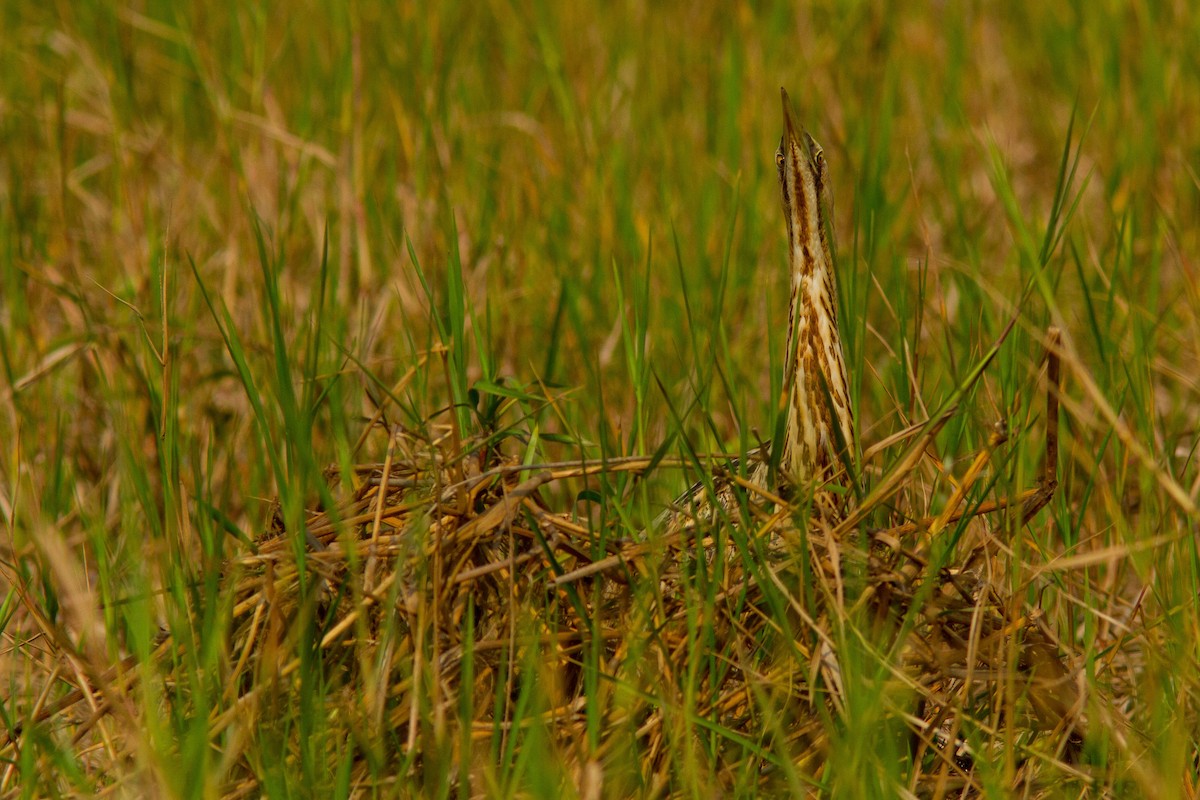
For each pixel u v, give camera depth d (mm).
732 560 7273
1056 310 7094
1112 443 9086
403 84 13859
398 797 6352
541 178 13070
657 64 15141
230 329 7895
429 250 11430
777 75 14891
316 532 7469
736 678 7105
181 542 7496
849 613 6715
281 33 15547
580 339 9523
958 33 15633
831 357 8055
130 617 7172
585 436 9555
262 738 6355
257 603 7164
